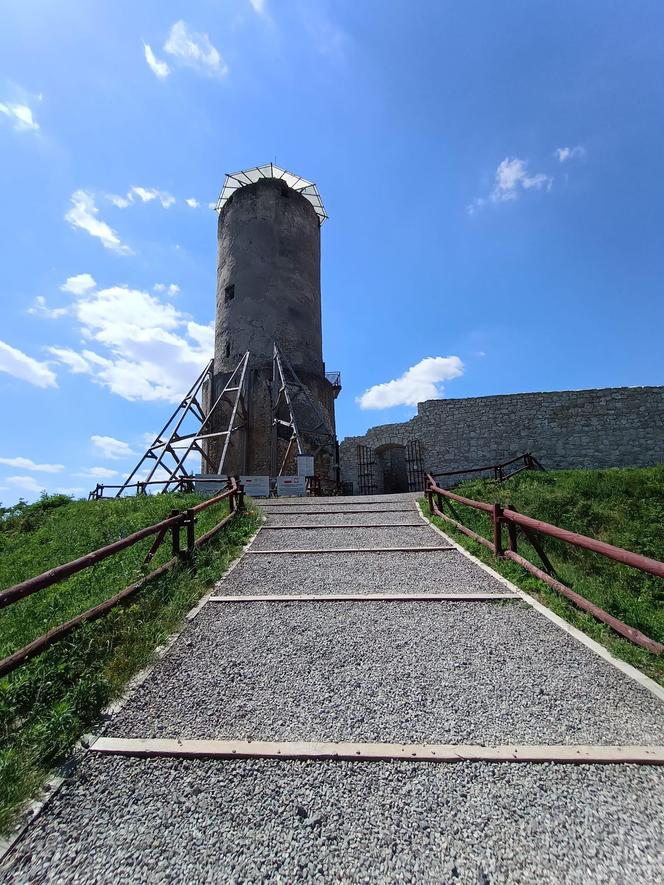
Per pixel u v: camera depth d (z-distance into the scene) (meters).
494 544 5.46
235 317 19.28
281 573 5.23
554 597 4.24
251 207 20.09
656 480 9.00
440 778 2.15
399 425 19.98
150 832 1.90
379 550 5.98
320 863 1.75
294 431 16.22
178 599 4.31
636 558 2.95
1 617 4.98
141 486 13.88
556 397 17.52
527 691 2.84
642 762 2.24
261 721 2.59
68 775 2.21
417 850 1.79
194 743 2.40
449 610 4.08
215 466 18.05
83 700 2.69
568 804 1.99
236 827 1.91
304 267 20.42
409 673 3.07
